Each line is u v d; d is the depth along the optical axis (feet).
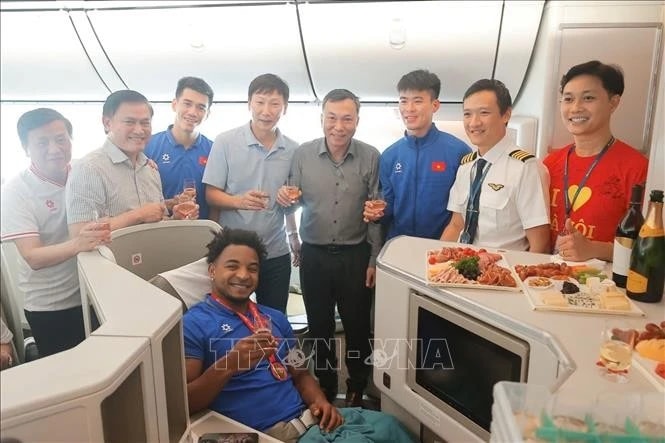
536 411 2.56
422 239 5.96
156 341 2.77
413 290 4.80
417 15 7.34
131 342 2.63
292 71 8.18
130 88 8.75
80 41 8.05
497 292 4.38
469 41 7.46
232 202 7.09
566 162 6.11
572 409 2.56
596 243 5.11
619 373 3.07
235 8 7.52
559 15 6.87
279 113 7.02
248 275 4.84
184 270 5.02
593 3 6.75
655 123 5.17
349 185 7.13
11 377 2.29
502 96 5.67
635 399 2.59
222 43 7.89
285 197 6.56
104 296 3.31
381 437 4.68
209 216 7.84
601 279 4.43
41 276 5.93
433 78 6.79
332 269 7.25
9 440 2.07
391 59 7.79
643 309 3.98
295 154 7.35
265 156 7.31
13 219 5.65
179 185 7.68
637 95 6.97
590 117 5.74
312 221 7.23
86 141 9.86
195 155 7.77
